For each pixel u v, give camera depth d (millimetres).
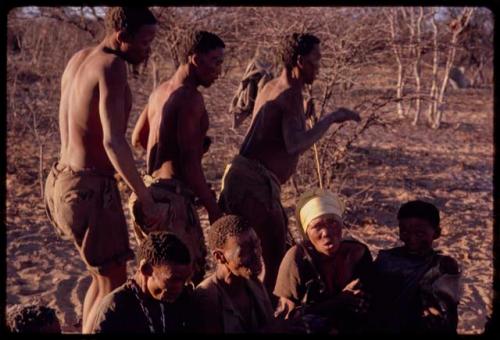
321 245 3086
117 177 4039
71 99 3709
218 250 2836
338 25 8367
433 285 3057
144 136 4430
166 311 2744
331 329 2980
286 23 8281
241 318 2861
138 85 13555
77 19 12648
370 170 11500
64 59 12758
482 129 17484
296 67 4359
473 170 12375
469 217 9141
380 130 15102
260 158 4461
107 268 3787
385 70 10523
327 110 8906
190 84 4109
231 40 9492
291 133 4320
